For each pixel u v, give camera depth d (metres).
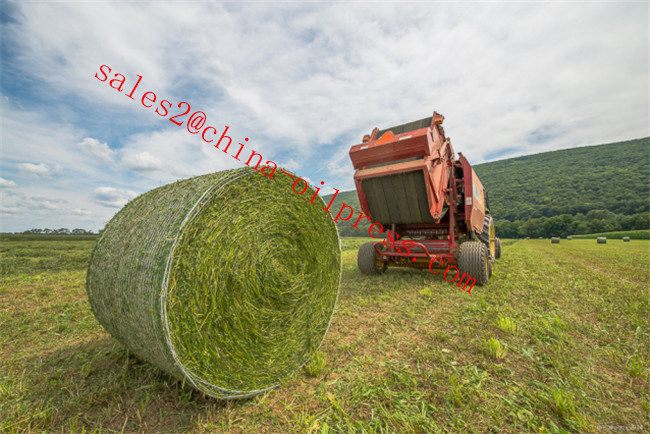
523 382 2.30
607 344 2.96
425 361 2.66
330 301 3.27
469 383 2.28
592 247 21.53
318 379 2.49
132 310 2.11
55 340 3.34
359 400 2.12
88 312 4.35
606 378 2.34
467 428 1.81
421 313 4.08
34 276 7.97
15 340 3.34
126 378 2.49
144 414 2.04
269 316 2.55
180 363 1.92
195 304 2.05
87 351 3.03
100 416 2.01
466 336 3.22
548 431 1.76
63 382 2.40
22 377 2.49
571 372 2.42
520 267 8.64
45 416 1.93
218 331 2.18
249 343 2.37
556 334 3.11
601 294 4.98
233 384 2.20
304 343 2.83
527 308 4.17
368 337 3.29
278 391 2.36
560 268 8.35
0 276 8.08
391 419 1.89
